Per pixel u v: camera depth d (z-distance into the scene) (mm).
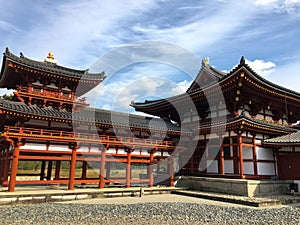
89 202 19156
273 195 21719
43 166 26984
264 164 24734
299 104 28328
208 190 24969
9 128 19953
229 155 25578
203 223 13031
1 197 17234
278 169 25328
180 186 28250
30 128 21016
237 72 22516
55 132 23141
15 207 16609
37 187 23938
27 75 26391
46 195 18938
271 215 14562
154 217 14266
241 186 21609
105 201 19797
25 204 17953
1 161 26281
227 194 22281
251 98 25953
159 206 17547
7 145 23359
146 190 23781
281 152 25453
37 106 25141
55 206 17125
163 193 25000
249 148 24797
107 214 14727
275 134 26109
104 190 21766
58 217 13805
